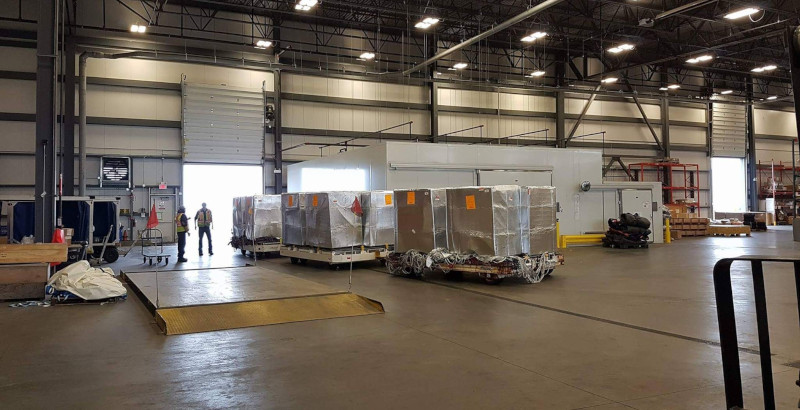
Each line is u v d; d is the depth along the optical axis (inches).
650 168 1195.9
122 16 805.9
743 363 195.2
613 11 908.0
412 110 1005.8
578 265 525.7
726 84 1289.4
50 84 406.3
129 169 816.9
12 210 504.1
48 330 261.1
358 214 526.3
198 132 851.4
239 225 717.3
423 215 449.7
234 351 219.8
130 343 234.8
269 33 895.1
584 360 201.6
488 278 402.9
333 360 204.7
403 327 261.9
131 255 682.2
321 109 942.4
